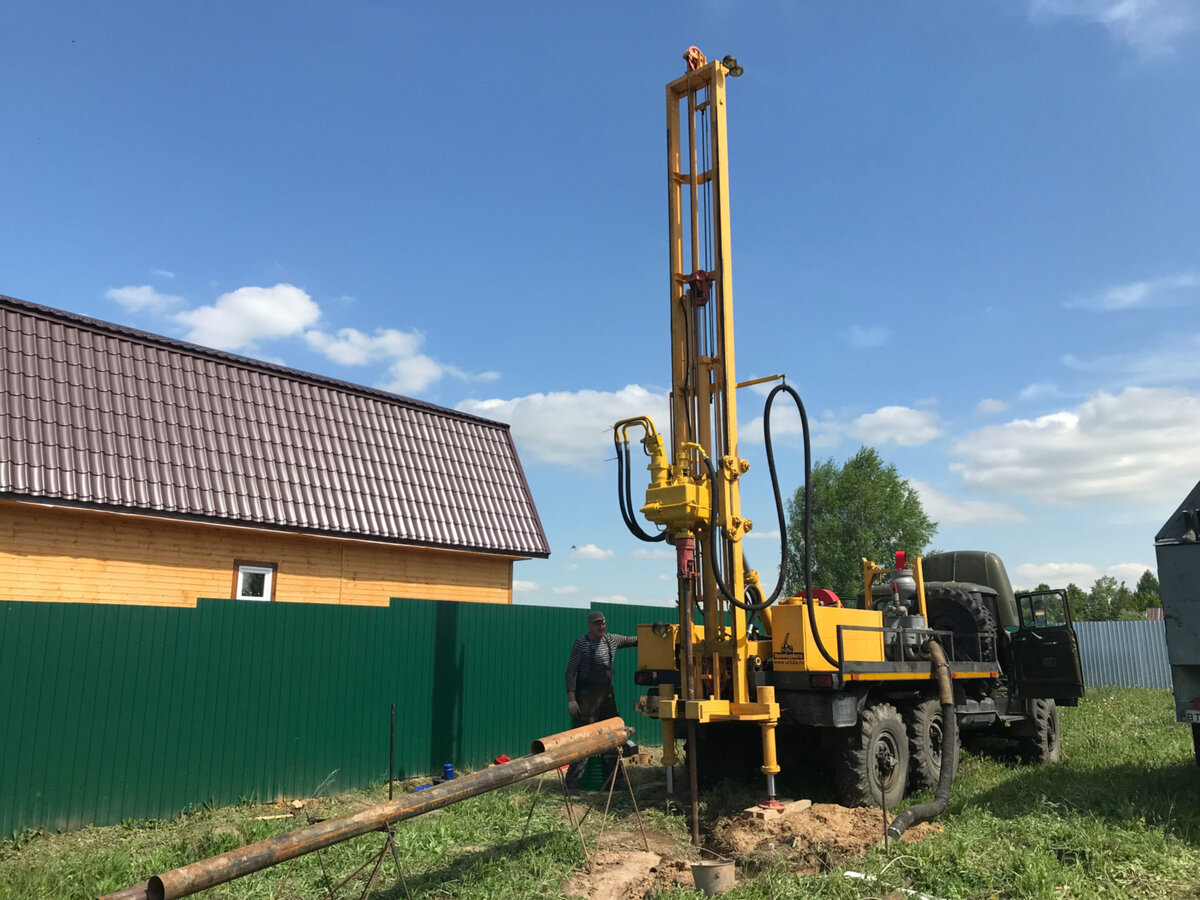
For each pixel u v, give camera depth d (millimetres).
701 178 8773
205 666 8156
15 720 7031
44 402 9930
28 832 6961
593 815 7574
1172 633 7438
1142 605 70875
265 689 8547
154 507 10062
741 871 5918
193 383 11773
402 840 6402
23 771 7035
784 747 8867
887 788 7898
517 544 14250
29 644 7164
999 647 11070
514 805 7711
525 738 11023
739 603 7719
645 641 8875
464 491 14258
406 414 14547
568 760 6430
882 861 5773
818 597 8523
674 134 8961
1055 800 7559
